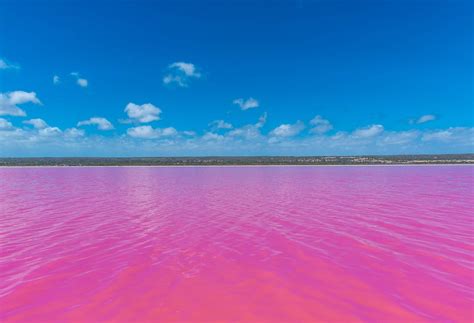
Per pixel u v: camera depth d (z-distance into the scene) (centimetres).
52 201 1402
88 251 690
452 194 1530
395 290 492
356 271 569
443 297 467
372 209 1154
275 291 492
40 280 538
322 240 763
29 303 459
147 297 474
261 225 923
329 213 1090
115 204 1314
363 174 3038
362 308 439
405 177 2598
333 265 598
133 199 1457
